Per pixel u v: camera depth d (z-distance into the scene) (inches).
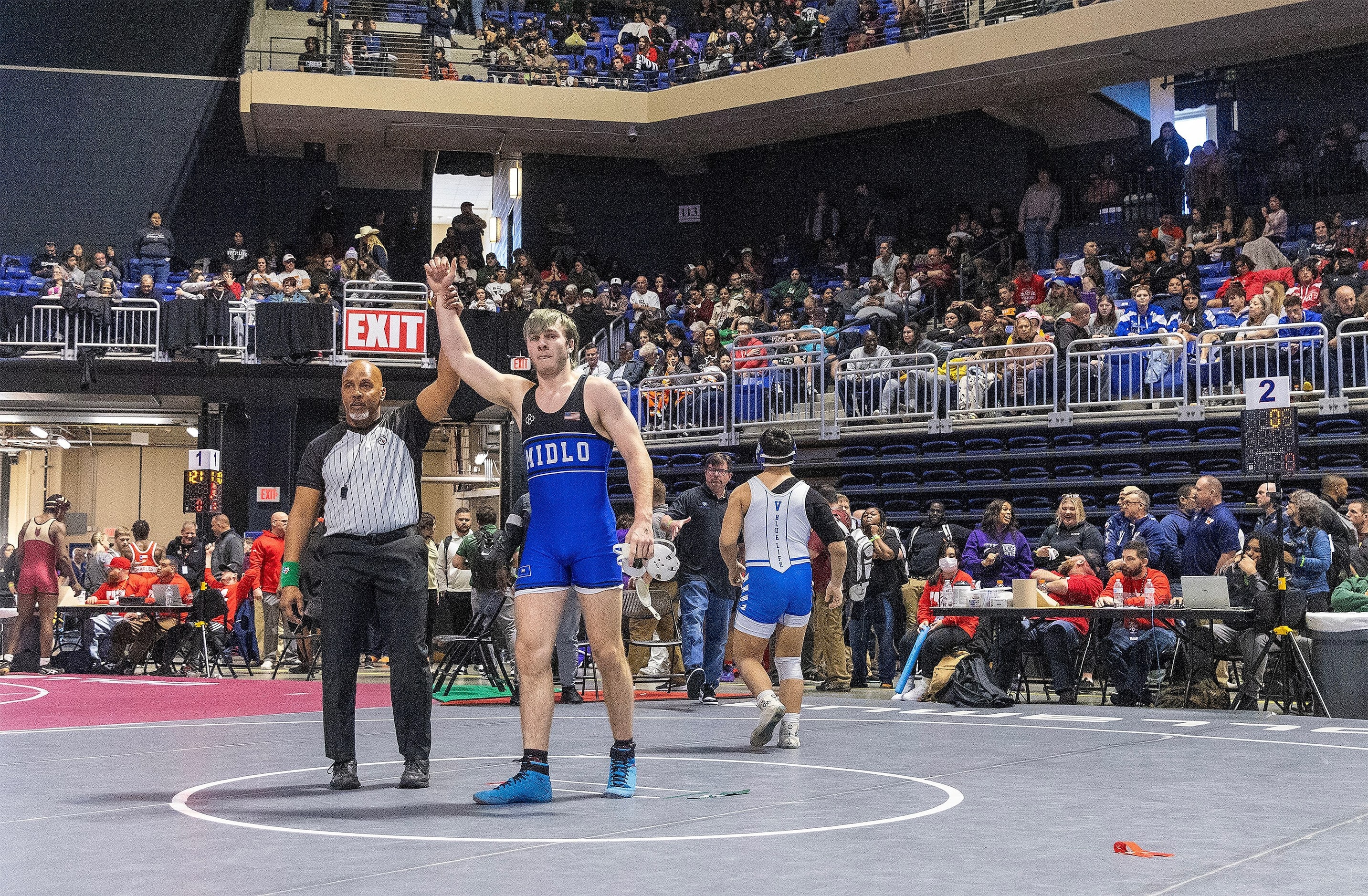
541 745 199.9
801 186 1081.4
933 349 695.7
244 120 972.6
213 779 229.8
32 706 405.7
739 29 1028.5
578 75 1037.2
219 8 1044.5
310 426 808.3
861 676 511.5
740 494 292.2
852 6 954.1
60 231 1000.2
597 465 204.7
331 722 215.6
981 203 1000.9
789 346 752.3
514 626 447.8
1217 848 159.2
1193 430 603.5
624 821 179.6
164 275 936.9
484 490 898.7
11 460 1091.9
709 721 352.8
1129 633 423.5
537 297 938.7
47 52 1010.7
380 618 220.4
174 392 787.4
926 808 192.5
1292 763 250.8
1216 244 796.0
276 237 1037.8
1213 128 938.1
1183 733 313.7
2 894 132.3
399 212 1078.4
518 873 141.5
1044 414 644.1
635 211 1120.2
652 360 816.9
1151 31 813.2
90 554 708.0
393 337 801.6
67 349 771.4
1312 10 778.2
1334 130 841.5
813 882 137.2
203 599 580.4
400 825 176.4
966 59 879.1
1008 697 405.7
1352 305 578.2
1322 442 567.2
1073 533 499.8
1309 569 407.8
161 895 130.8
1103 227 882.1
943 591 435.2
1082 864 148.2
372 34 981.2
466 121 987.9
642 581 456.1
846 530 488.7
